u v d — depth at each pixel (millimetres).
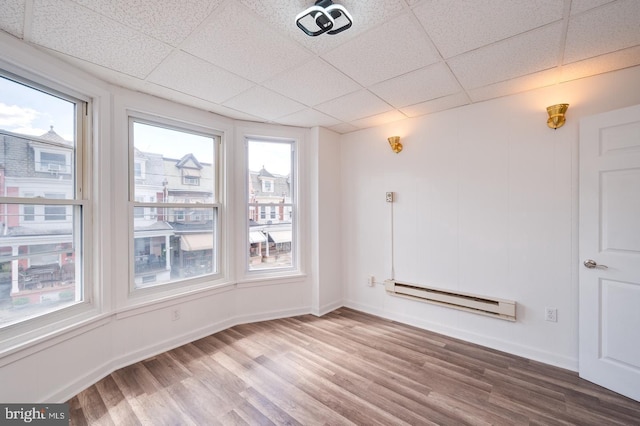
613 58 1891
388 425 1635
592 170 2020
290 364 2287
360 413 1732
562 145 2248
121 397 1875
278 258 3404
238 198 3129
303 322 3172
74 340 1908
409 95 2477
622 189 1891
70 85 1904
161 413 1731
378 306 3373
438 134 2887
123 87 2268
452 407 1785
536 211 2361
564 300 2240
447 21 1512
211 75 2098
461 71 2061
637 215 1830
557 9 1420
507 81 2221
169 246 2650
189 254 2805
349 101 2609
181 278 2738
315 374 2146
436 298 2836
